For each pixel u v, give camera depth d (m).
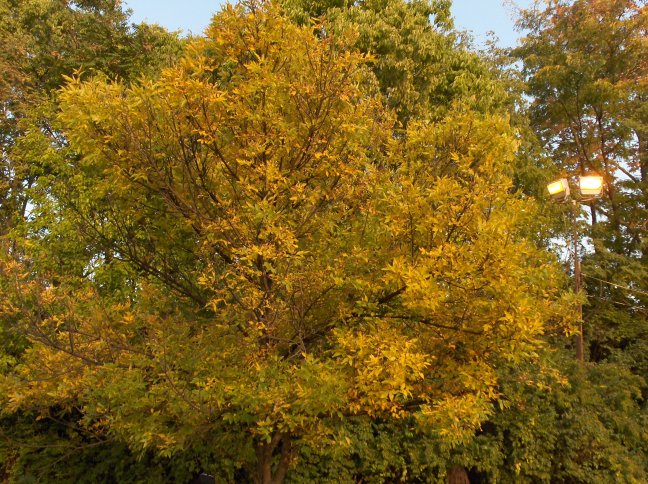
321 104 4.55
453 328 4.38
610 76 17.89
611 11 17.36
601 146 18.33
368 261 4.60
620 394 9.28
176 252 5.34
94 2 14.45
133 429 4.23
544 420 8.30
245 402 4.00
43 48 13.24
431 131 5.01
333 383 3.89
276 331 4.75
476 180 4.40
